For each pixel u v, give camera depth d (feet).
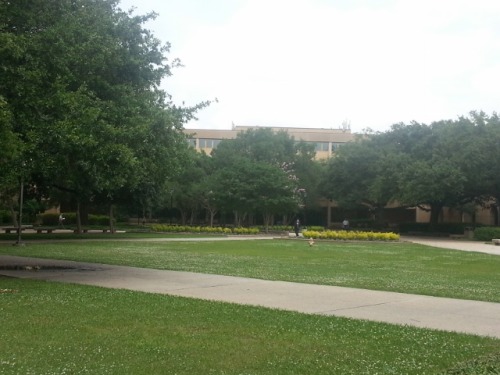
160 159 56.34
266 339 25.48
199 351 23.04
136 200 134.00
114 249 87.86
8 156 40.83
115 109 50.65
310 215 254.88
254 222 238.07
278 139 201.77
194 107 64.23
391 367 21.02
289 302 37.52
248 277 51.65
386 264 68.33
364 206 216.33
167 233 157.99
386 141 189.16
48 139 45.80
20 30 49.14
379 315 32.99
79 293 38.86
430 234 178.81
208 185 179.01
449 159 156.56
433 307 36.09
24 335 25.21
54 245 96.02
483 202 179.93
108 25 54.75
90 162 47.73
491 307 36.24
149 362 21.24
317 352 23.25
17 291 39.45
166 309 32.94
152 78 60.44
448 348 24.20
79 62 49.88
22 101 45.98
